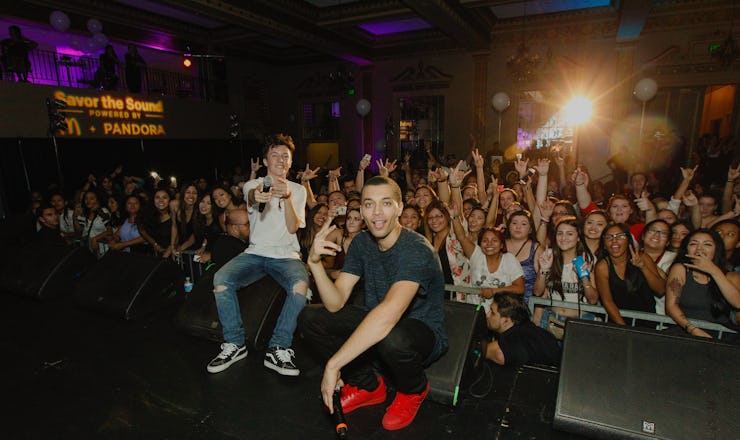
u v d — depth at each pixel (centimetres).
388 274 189
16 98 823
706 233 264
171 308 359
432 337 192
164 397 237
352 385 221
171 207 458
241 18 816
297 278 274
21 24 900
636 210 445
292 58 1483
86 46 899
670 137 995
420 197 426
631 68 1015
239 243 346
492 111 1195
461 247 355
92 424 216
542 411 212
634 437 179
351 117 1434
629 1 698
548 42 1093
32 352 291
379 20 966
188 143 1177
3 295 400
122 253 378
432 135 1313
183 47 1215
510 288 297
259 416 218
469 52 1200
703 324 251
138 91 1052
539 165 410
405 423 203
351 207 386
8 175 816
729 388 179
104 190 749
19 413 226
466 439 196
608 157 1071
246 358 276
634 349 200
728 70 925
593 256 302
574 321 218
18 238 546
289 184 290
